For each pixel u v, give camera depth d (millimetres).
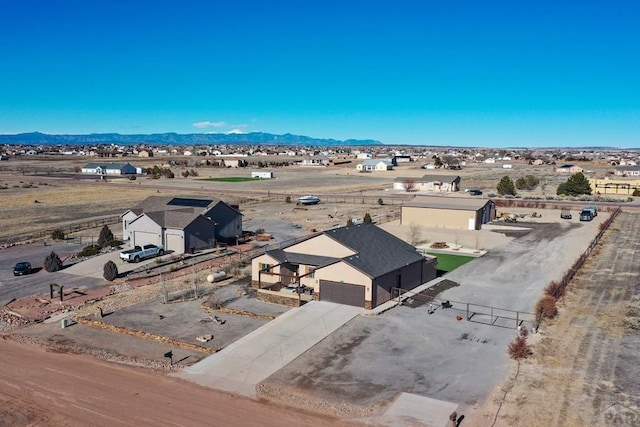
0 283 40906
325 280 35031
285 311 33719
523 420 20406
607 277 42625
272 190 116688
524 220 74625
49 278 42344
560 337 29188
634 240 58750
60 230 62219
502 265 47250
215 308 34219
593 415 20719
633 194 104312
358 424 20234
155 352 27547
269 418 20672
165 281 41156
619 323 31453
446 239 60344
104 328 31141
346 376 24375
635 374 24406
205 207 56500
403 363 25781
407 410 21234
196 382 23828
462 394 22562
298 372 24812
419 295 37344
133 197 100000
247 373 24719
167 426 20109
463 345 28109
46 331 30719
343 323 31188
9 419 20641
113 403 21922
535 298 36875
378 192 113438
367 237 40438
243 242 58000
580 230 65688
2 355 27109
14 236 61062
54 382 23906
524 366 25359
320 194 108812
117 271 43094
